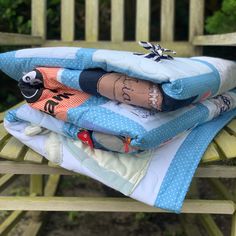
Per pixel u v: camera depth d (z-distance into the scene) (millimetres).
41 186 1512
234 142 981
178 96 822
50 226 1555
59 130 938
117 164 909
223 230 1539
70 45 1493
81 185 1812
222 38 1186
